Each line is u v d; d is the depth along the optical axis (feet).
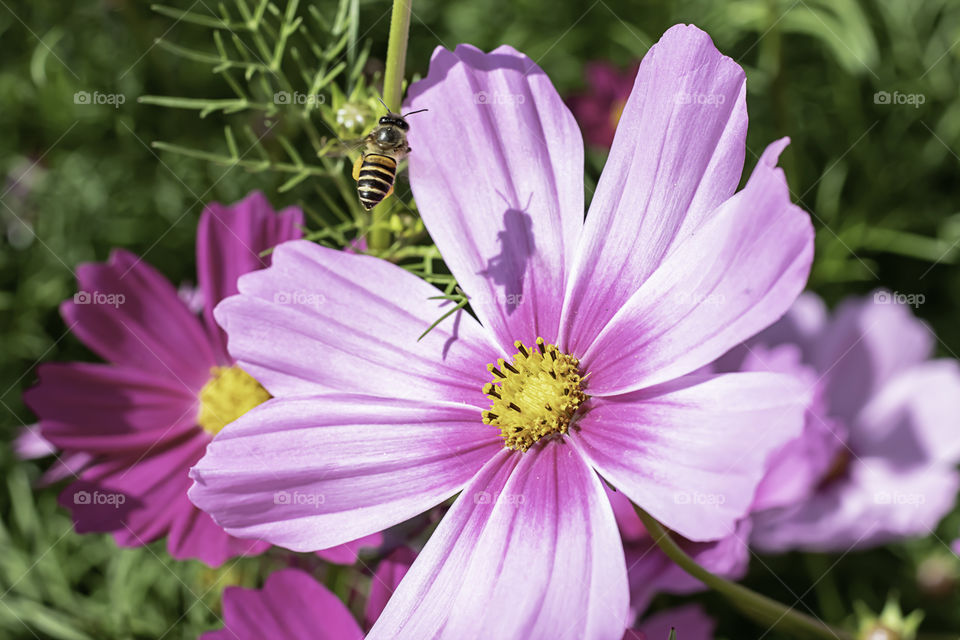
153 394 0.86
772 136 1.14
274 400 0.68
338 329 0.70
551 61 1.21
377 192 0.71
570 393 0.68
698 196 0.67
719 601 0.98
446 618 0.64
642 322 0.67
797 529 0.91
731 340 0.62
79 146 1.22
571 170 0.70
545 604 0.63
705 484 0.61
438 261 0.86
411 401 0.69
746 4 1.12
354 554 0.72
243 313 0.69
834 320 1.00
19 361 1.14
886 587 1.01
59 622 0.96
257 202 0.83
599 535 0.64
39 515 1.05
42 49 1.15
